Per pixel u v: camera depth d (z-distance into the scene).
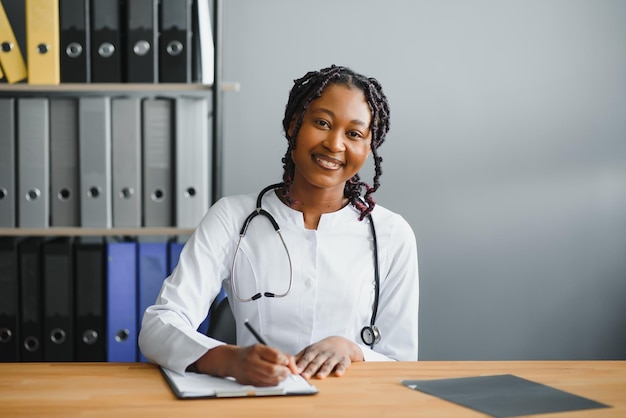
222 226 1.66
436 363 1.39
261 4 2.86
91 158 2.43
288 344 1.61
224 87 2.44
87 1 2.41
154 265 2.47
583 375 1.31
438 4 2.91
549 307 3.00
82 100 2.41
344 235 1.66
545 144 2.96
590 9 2.94
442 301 2.98
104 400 1.11
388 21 2.90
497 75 2.94
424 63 2.92
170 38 2.42
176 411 1.06
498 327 2.99
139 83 2.42
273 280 1.61
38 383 1.20
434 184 2.95
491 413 1.06
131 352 2.48
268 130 2.88
